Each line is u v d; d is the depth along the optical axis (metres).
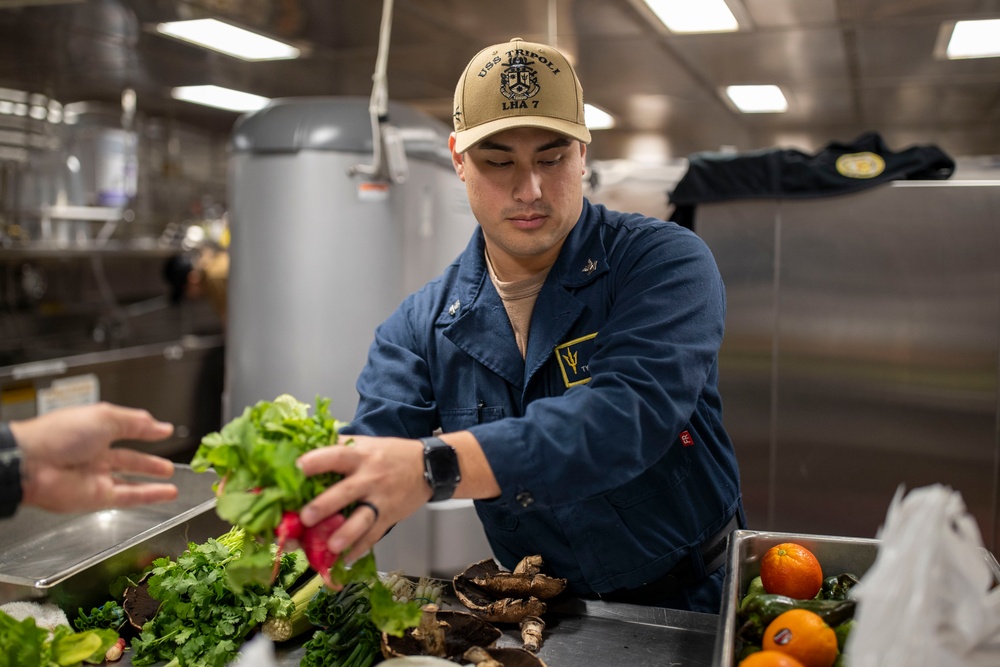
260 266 2.71
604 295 1.38
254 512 0.85
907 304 2.46
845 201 2.49
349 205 2.64
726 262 2.61
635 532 1.40
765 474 2.62
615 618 1.26
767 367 2.60
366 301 2.69
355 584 1.17
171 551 1.37
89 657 1.07
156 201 4.71
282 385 2.72
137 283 4.97
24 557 1.39
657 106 4.61
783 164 2.53
